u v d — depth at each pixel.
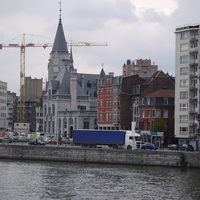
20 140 160.00
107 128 184.62
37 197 69.44
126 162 112.88
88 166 109.75
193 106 144.88
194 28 144.50
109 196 70.69
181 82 147.50
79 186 79.38
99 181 85.06
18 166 108.38
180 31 147.12
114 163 114.19
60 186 79.25
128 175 93.44
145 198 69.69
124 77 178.38
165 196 71.69
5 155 127.31
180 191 75.94
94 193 73.00
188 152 107.12
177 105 148.25
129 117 177.75
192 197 71.44
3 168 103.81
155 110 160.75
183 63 146.88
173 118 161.38
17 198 68.44
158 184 82.25
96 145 133.12
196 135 134.88
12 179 86.44
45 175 92.56
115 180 86.38
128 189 76.94
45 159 122.56
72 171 99.44
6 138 158.00
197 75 142.75
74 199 68.19
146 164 110.62
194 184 82.75
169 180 87.19
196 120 138.62
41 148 123.19
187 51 146.00
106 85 186.12
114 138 129.50
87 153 117.69
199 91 132.62
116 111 179.75
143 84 172.12
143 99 166.50
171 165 108.00
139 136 129.38
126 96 178.12
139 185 81.00
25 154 125.25
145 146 126.88
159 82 169.62
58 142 148.38
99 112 189.62
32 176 90.81
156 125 153.62
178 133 147.62
